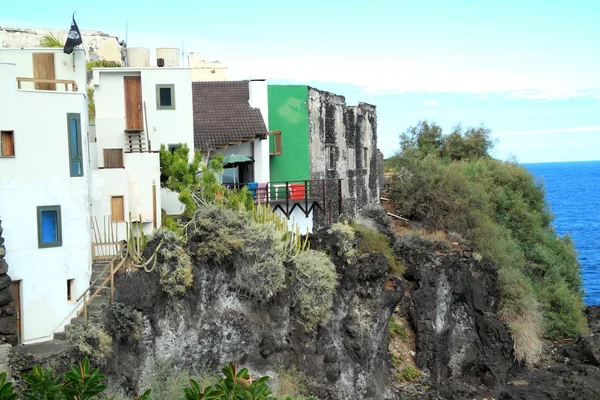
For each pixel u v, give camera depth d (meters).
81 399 17.52
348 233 37.88
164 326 29.95
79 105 27.97
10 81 26.17
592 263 109.00
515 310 48.22
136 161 32.47
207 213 31.83
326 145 46.75
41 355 24.88
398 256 45.50
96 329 26.70
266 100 42.06
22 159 26.48
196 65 52.09
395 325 44.00
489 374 44.09
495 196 57.69
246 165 41.19
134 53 39.47
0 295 24.69
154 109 36.47
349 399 36.50
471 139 72.19
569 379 43.88
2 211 26.05
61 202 27.47
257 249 32.47
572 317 52.53
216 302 32.25
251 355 32.75
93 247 29.92
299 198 39.59
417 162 56.44
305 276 34.69
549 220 61.44
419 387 41.72
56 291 27.30
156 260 29.55
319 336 35.31
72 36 30.47
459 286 45.59
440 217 52.41
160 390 28.73
